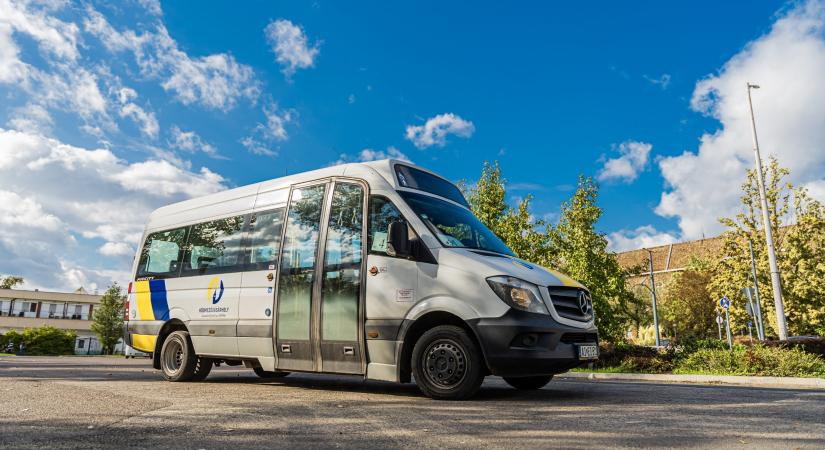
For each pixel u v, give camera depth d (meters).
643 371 14.06
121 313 60.97
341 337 6.72
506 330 5.67
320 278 7.08
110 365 16.44
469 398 5.93
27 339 57.53
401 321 6.29
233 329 7.88
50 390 6.53
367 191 7.00
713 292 34.25
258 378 9.65
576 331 5.97
